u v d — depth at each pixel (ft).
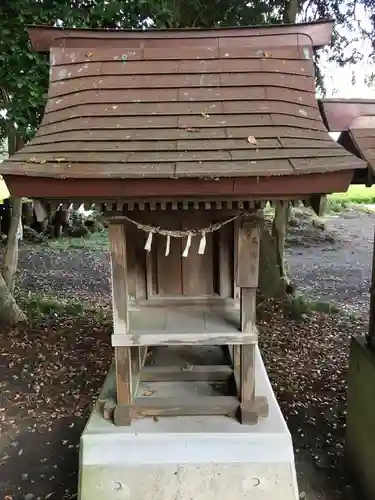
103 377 17.92
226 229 9.86
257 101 8.39
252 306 9.00
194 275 10.21
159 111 8.28
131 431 9.30
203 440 9.12
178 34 9.21
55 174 6.86
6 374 18.13
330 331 22.34
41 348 20.25
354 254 41.70
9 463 13.24
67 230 48.32
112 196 7.22
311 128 8.02
